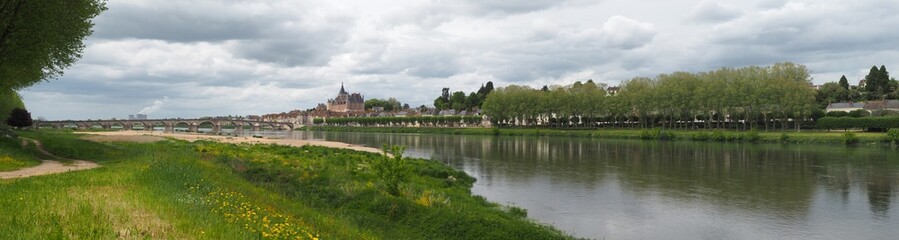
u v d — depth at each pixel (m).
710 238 33.09
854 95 198.50
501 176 59.16
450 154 92.56
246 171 42.69
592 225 35.41
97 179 22.52
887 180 56.69
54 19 37.28
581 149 105.31
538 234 27.69
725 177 59.19
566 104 176.75
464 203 37.94
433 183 46.47
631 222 36.56
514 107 183.75
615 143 126.62
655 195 46.88
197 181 24.72
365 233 24.42
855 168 67.88
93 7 42.59
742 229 35.25
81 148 47.84
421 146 118.19
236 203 20.89
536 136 166.75
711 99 138.50
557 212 39.09
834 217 38.69
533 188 50.12
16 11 35.84
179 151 56.66
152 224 14.16
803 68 146.38
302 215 24.92
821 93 195.50
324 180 39.19
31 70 39.44
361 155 72.75
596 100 170.25
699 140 132.12
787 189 50.62
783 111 131.50
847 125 130.12
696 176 59.94
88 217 14.23
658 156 87.31
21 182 21.25
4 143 42.44
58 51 39.84
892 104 168.62
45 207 15.16
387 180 35.81
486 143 130.50
